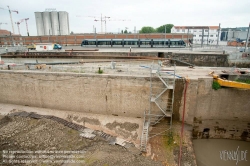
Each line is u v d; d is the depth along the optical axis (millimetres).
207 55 38688
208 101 23125
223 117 23766
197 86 21922
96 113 26422
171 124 22828
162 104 23453
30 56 45219
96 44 55031
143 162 17625
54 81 26766
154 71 23969
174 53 39781
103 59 40750
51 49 52719
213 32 102188
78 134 22062
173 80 21875
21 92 29047
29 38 85250
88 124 25078
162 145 21109
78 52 42500
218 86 22156
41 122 23859
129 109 24922
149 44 52281
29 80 27922
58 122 24141
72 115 26578
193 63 39562
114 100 25094
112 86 24547
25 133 22156
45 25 121688
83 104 26594
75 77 25656
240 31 88562
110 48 53250
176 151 20453
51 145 20109
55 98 27594
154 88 23125
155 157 19516
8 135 21750
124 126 24062
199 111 23578
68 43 82375
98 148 19625
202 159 21359
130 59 39344
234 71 25344
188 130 23141
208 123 24109
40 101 28500
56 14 120688
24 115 25969
